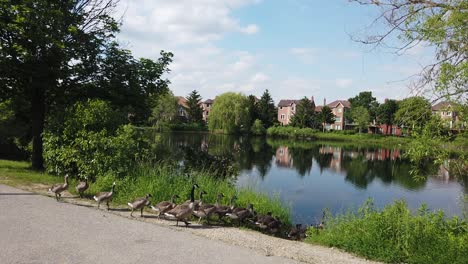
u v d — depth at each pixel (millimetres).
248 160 39094
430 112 8586
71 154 13648
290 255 7418
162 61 20078
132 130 14078
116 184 12039
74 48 17641
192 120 116312
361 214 10016
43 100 18484
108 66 19031
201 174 14656
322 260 7277
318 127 104750
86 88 18562
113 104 18672
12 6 15523
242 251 7426
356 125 103000
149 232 8375
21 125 23422
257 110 104750
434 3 8484
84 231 8078
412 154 8688
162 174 12914
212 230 9055
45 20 16578
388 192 24766
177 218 9172
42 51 16984
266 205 14359
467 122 8266
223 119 90188
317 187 25781
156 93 20641
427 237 7766
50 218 8961
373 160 45875
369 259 7695
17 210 9523
